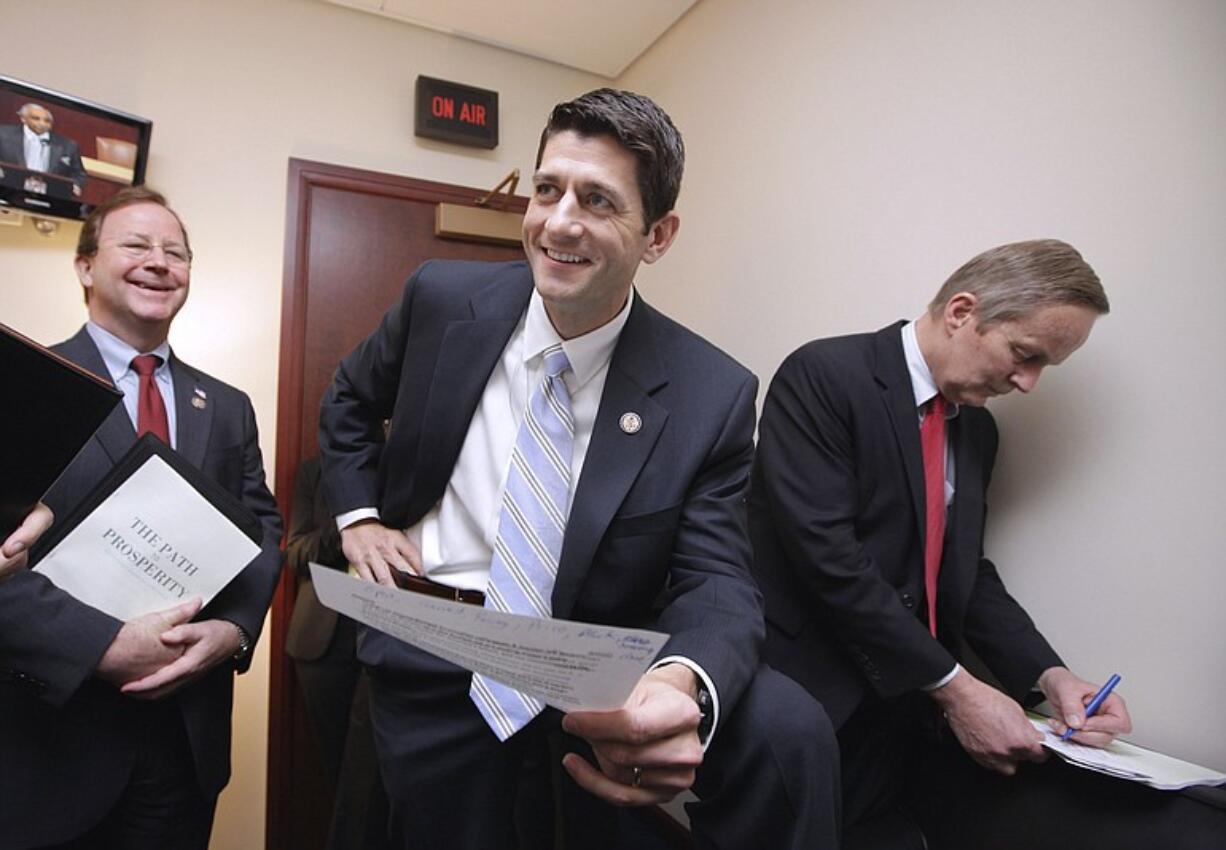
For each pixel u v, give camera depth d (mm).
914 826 1217
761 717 708
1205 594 1039
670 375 923
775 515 1227
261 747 2096
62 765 1081
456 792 880
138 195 1393
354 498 1041
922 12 1461
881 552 1208
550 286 799
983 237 1341
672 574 922
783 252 1812
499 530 861
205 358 2074
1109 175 1159
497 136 2379
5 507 905
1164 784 905
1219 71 1027
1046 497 1265
